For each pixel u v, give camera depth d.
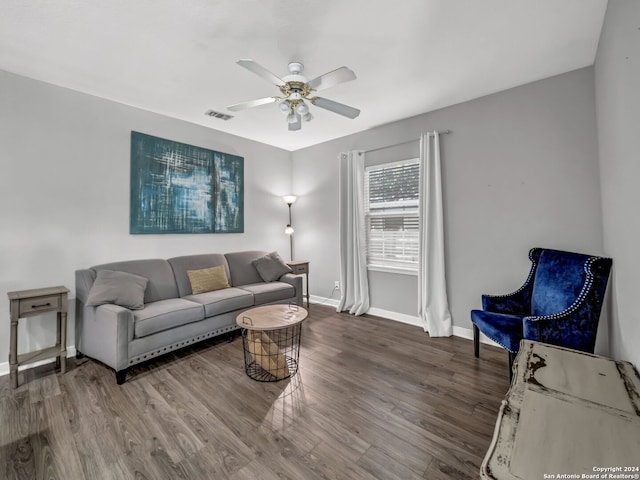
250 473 1.44
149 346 2.46
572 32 2.04
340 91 2.91
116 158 3.11
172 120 3.56
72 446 1.62
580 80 2.51
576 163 2.54
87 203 2.93
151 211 3.38
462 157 3.20
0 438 1.68
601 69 2.10
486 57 2.34
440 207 3.29
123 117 3.16
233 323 3.15
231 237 4.25
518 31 2.03
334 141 4.48
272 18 1.88
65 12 1.81
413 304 3.70
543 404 1.07
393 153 3.81
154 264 3.18
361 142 4.13
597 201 2.44
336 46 2.18
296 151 5.02
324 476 1.42
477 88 2.87
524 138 2.80
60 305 2.44
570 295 2.09
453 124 3.25
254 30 1.99
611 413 1.00
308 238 4.88
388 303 3.93
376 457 1.54
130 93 2.92
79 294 2.70
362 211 4.11
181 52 2.24
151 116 3.38
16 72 2.51
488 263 3.05
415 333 3.37
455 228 3.27
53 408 1.96
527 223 2.80
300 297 3.98
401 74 2.59
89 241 2.94
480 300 3.12
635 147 1.37
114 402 2.03
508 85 2.81
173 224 3.57
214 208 4.00
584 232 2.50
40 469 1.46
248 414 1.89
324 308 4.45
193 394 2.13
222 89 2.84
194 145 3.78
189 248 3.77
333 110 2.46
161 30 1.98
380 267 3.95
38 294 2.33
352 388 2.20
